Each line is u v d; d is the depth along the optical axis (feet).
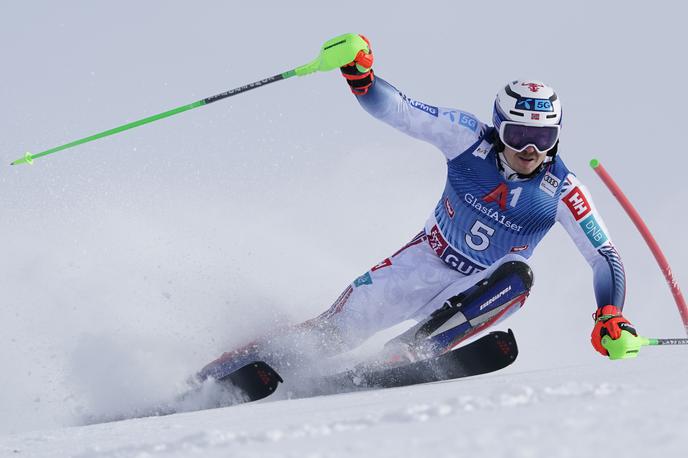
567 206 55.67
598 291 53.93
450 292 58.65
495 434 17.72
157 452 23.21
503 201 56.39
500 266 55.62
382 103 53.67
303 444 20.25
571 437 16.44
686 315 61.93
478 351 51.57
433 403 24.56
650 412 18.84
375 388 52.60
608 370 42.52
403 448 17.39
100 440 32.35
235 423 32.58
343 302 58.75
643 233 61.57
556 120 53.72
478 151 56.49
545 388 24.93
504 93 54.75
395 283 58.54
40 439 35.73
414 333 55.57
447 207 58.44
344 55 50.55
